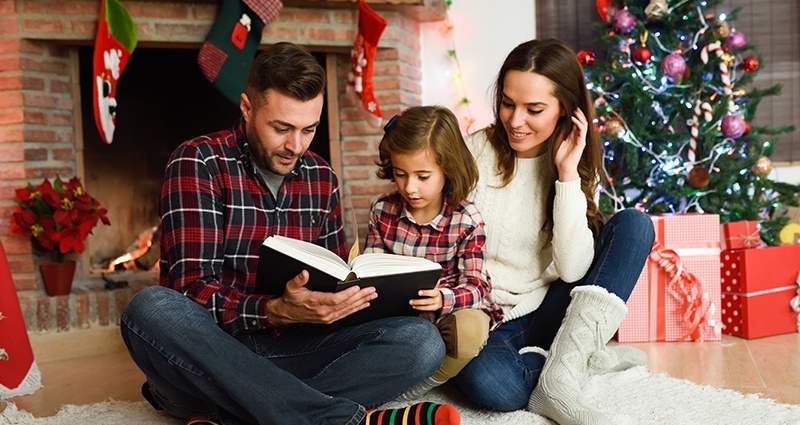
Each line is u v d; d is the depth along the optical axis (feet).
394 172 5.99
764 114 11.79
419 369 5.21
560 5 11.74
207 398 5.20
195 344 4.86
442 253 6.16
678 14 9.98
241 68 9.77
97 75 9.02
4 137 9.30
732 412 5.91
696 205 9.76
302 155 5.82
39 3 9.25
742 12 11.71
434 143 5.80
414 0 10.57
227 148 5.55
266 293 5.08
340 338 5.34
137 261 10.85
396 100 10.90
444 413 4.96
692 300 8.43
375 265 5.13
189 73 11.46
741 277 8.63
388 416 5.05
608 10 10.34
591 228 6.56
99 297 9.34
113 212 11.16
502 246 6.56
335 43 10.51
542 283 6.61
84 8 9.36
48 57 9.56
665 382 6.74
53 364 8.78
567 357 5.84
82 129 10.23
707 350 8.16
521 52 6.22
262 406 4.87
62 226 9.09
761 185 9.88
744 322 8.63
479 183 6.61
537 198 6.54
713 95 9.89
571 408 5.59
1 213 9.25
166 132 11.44
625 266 6.03
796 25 11.69
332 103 11.10
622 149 9.91
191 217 5.32
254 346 5.57
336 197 6.16
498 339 6.26
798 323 8.90
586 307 5.94
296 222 5.85
